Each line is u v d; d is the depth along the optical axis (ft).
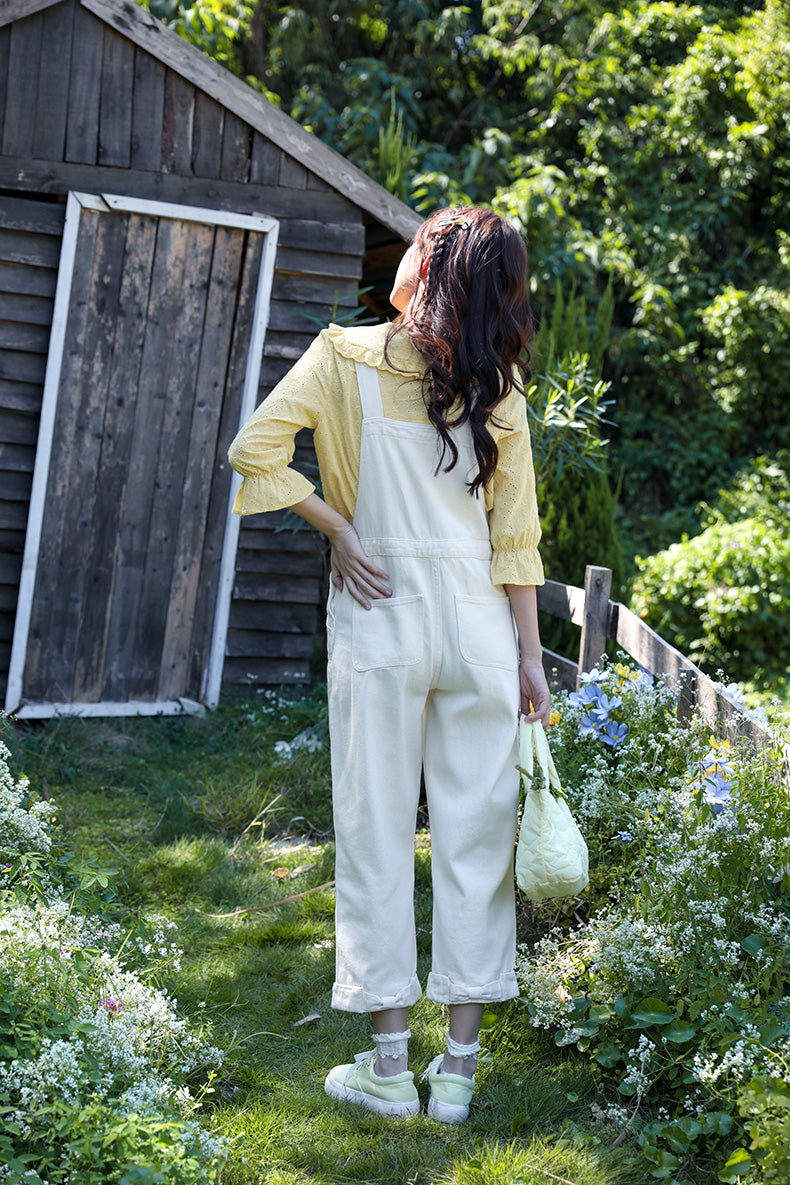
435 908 7.07
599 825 9.43
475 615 6.86
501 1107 7.25
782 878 8.00
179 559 16.38
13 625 15.89
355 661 6.82
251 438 6.64
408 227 16.78
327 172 16.28
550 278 28.81
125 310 15.52
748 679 22.36
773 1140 5.84
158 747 15.33
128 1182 5.42
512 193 28.43
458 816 6.93
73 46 14.97
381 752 6.86
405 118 34.60
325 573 21.12
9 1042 6.43
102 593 16.01
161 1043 7.18
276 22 36.96
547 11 36.42
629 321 33.83
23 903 7.49
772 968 7.43
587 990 7.95
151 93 15.39
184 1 26.86
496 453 6.73
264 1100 7.38
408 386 6.78
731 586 22.54
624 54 36.01
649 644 10.96
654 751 9.77
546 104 37.37
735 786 8.36
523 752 7.10
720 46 34.19
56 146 15.10
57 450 15.51
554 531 20.54
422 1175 6.60
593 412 17.15
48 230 15.17
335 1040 8.23
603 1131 6.98
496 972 7.03
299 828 12.94
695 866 7.97
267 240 15.98
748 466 31.24
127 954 8.81
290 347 16.80
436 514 6.81
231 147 15.93
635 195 34.86
